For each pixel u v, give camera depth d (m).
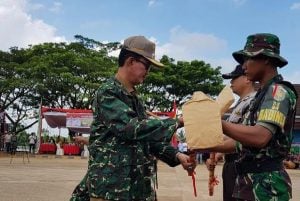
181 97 38.25
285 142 2.78
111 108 2.90
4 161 23.52
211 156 4.27
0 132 33.97
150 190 3.09
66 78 34.38
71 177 14.08
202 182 13.65
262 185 2.77
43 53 38.59
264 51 2.84
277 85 2.77
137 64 3.06
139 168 3.00
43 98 36.38
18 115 38.25
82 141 3.65
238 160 2.92
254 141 2.60
